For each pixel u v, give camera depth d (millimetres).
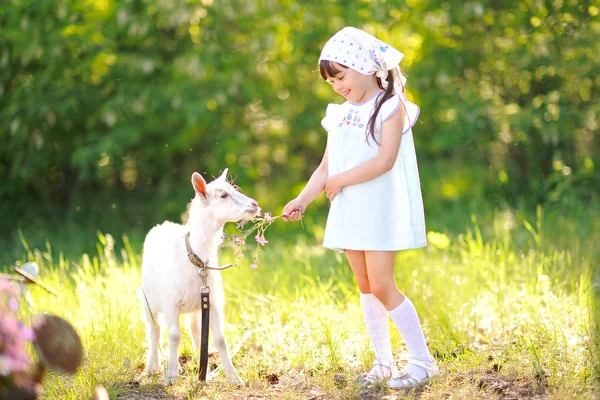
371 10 11422
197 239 4590
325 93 12430
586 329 4852
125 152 12266
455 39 12109
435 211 11609
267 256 8414
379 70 4426
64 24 11305
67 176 13016
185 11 11031
